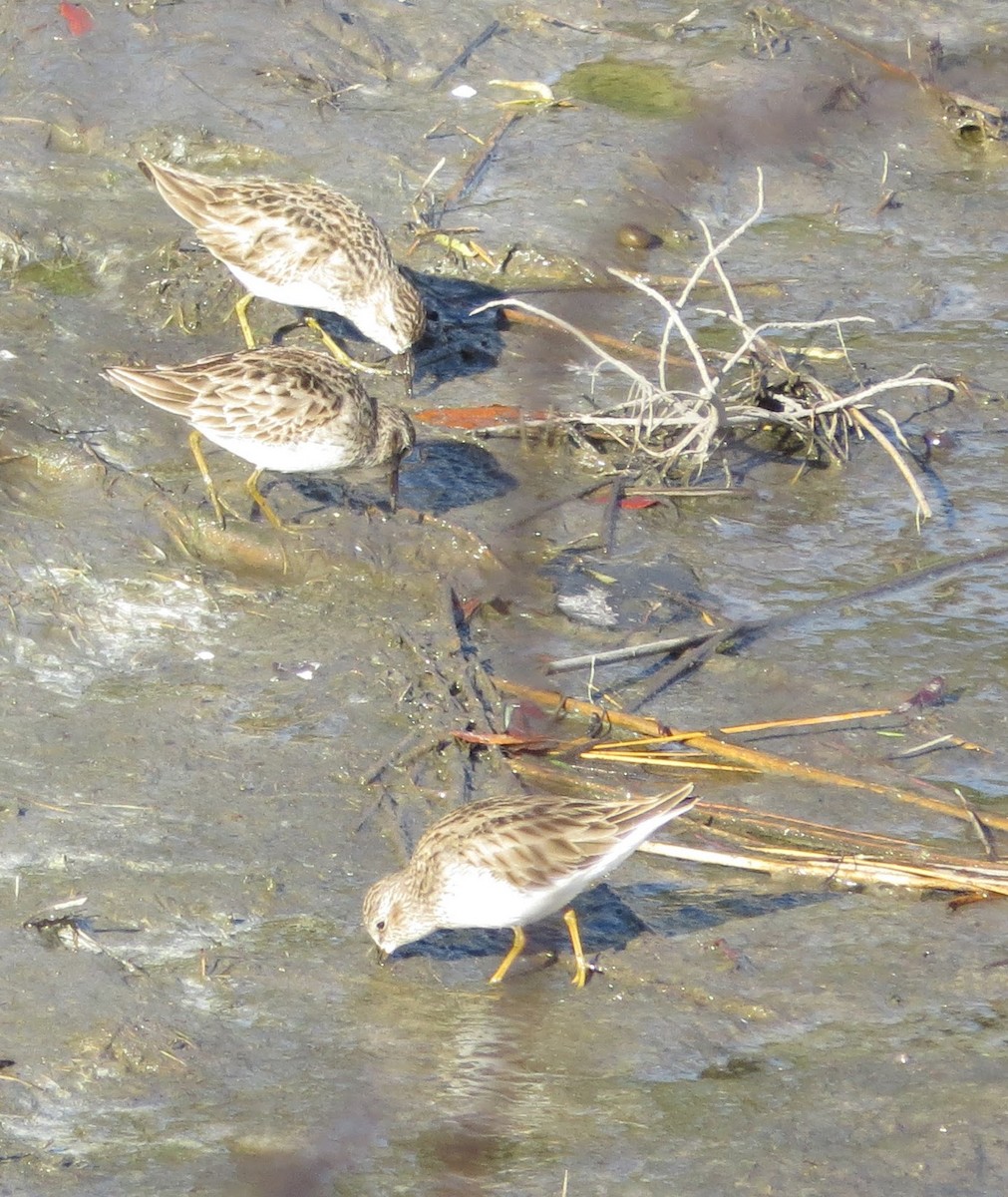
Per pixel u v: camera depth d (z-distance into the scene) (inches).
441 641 497.4
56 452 560.7
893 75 915.4
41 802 427.2
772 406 629.9
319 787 437.7
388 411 550.3
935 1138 340.2
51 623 494.6
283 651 492.4
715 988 380.8
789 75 894.4
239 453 527.2
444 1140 339.6
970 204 805.2
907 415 638.5
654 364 661.3
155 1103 346.3
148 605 507.2
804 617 523.2
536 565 543.2
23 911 392.5
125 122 786.8
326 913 398.9
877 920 402.9
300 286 628.1
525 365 661.3
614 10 962.1
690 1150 337.4
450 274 717.3
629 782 447.2
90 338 647.1
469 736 455.5
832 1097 350.9
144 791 433.7
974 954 391.5
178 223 727.7
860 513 582.9
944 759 461.1
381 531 539.8
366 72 863.7
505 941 396.8
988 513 583.8
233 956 384.5
